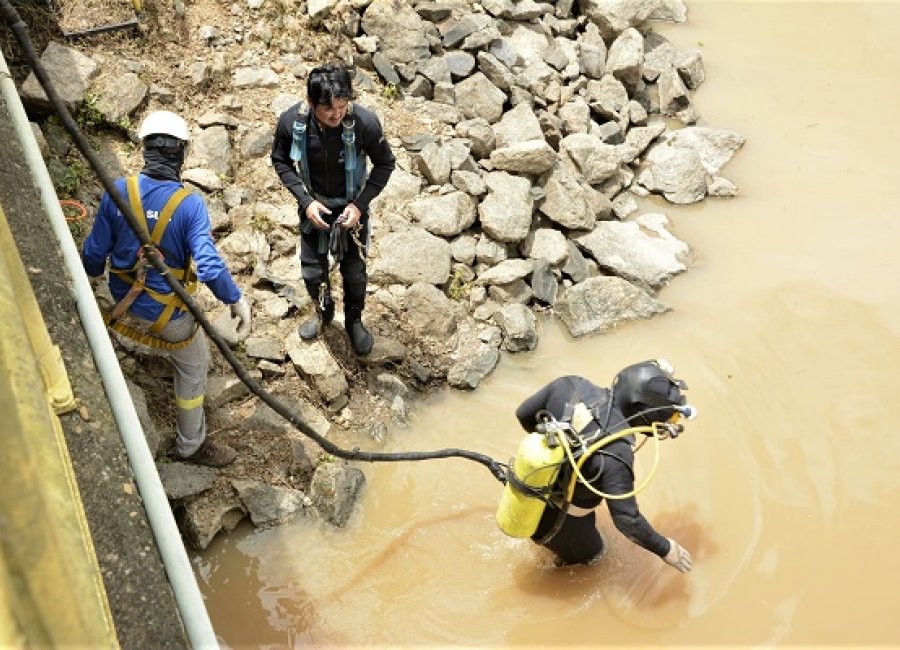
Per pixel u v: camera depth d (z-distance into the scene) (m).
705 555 5.00
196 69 6.76
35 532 1.62
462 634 4.68
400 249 6.19
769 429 5.68
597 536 4.73
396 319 5.98
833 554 5.02
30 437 2.17
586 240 6.77
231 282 4.30
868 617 4.75
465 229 6.54
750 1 9.88
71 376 3.76
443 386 5.88
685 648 4.64
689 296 6.57
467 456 4.74
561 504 4.25
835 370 6.04
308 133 4.80
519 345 6.10
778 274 6.75
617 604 4.80
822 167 7.77
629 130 7.90
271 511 4.93
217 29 7.09
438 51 7.70
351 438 5.41
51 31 6.52
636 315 6.33
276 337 5.62
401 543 5.01
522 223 6.47
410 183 6.61
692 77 8.52
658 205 7.39
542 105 7.70
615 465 4.09
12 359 2.16
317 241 5.24
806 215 7.29
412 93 7.38
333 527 5.00
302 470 5.16
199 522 4.75
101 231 4.25
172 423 5.07
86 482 3.48
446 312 6.02
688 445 5.56
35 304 3.41
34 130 5.65
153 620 3.25
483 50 7.76
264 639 4.57
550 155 6.80
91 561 2.73
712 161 7.76
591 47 8.25
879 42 9.33
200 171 6.20
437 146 6.77
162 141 4.16
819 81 8.77
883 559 5.01
